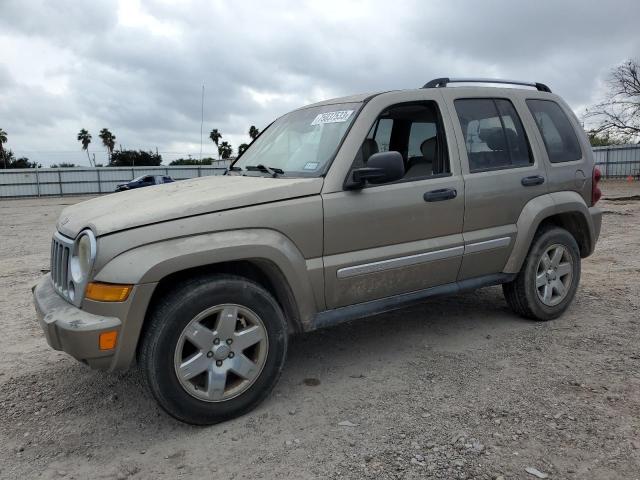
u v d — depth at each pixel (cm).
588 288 592
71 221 341
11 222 1922
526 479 254
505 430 298
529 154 462
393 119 429
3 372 411
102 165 5288
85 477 271
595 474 257
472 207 416
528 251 460
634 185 2825
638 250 812
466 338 446
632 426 298
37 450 298
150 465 280
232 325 315
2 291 688
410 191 384
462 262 416
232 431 311
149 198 346
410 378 372
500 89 464
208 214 313
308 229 343
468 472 261
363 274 367
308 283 345
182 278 317
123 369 303
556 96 510
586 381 356
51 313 307
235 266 339
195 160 5331
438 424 307
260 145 458
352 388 360
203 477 267
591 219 498
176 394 302
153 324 297
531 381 359
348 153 366
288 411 332
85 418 334
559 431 295
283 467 272
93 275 291
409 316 511
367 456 278
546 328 464
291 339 459
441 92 425
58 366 420
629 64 3362
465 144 422
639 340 429
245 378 323
